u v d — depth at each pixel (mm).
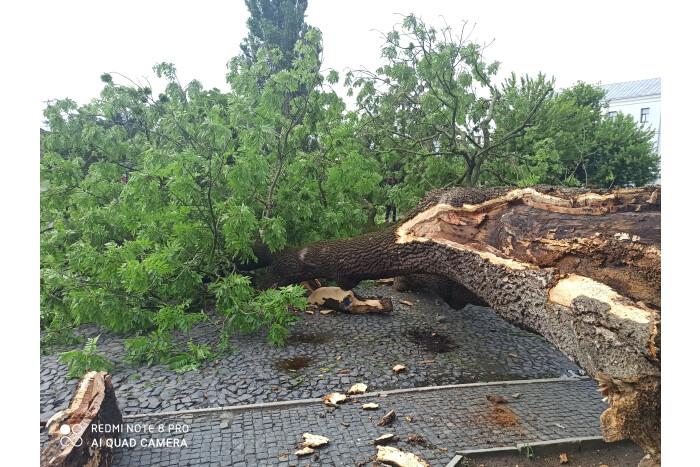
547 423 2902
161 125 6207
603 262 2553
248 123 5875
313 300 5789
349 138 7094
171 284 4707
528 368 3953
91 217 5371
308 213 6176
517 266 3049
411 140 8688
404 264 4352
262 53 5918
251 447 2611
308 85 6074
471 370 3891
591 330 2225
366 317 5453
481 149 8156
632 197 2807
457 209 3943
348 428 2836
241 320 4348
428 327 5102
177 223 4949
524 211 3428
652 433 1992
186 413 3027
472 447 2605
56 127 5754
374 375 3740
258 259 5855
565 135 10875
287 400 3250
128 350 4129
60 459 1969
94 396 2486
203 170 4961
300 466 2420
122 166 6086
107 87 6207
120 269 4273
